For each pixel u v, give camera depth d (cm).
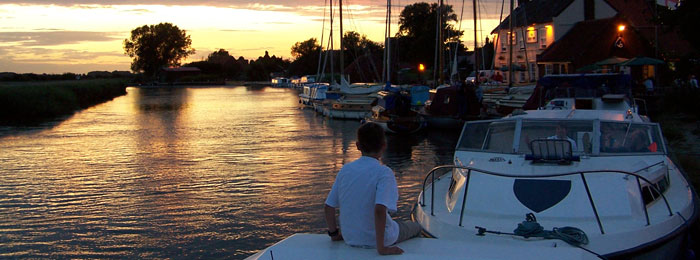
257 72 13438
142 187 1501
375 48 8525
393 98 2605
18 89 3975
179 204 1305
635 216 627
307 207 1255
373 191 436
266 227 1113
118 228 1127
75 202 1348
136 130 2966
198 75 13375
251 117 3697
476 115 2675
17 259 965
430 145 2230
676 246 640
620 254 573
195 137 2602
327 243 455
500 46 5519
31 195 1431
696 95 2339
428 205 738
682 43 3866
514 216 634
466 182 676
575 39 4162
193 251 987
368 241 440
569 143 734
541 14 4809
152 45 13400
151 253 980
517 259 418
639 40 3734
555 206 638
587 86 1535
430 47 7650
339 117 3456
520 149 797
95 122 3481
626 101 1419
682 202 709
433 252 432
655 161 761
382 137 450
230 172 1688
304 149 2166
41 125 3312
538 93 2105
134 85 12569
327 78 6912
